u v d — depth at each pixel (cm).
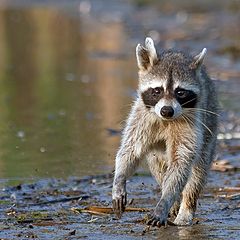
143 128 1127
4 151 1535
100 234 1035
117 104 1955
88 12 3812
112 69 2434
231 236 1023
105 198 1240
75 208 1169
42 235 1032
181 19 3453
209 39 2866
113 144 1585
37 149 1551
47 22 3488
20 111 1895
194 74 1123
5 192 1273
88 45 2905
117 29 3284
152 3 4072
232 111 1839
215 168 1402
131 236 1025
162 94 1102
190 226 1078
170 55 1141
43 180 1347
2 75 2359
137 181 1349
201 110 1123
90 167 1427
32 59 2630
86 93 2097
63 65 2514
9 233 1044
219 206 1187
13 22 3472
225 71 2277
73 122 1781
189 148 1100
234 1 3916
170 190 1074
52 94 2094
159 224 1029
